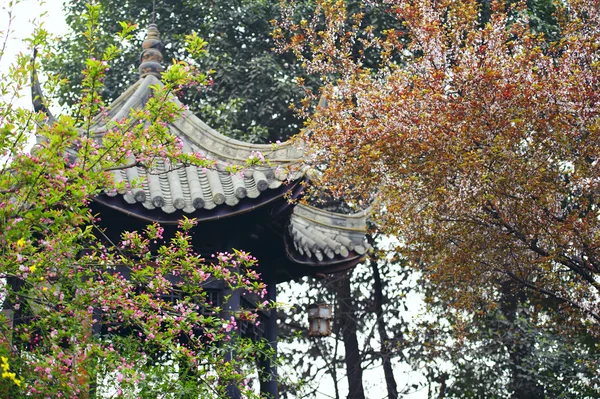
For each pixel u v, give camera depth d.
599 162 12.70
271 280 11.62
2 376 6.85
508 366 18.44
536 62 13.45
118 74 21.97
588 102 12.60
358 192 13.98
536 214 12.80
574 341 17.91
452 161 12.62
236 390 9.75
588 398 17.42
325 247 12.02
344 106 13.65
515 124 12.59
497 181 12.54
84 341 7.86
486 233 13.39
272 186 10.16
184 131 11.21
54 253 7.77
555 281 14.10
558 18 14.60
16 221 7.46
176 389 8.22
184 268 8.52
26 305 8.01
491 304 14.78
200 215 10.06
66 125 7.56
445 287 15.81
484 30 13.38
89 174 7.71
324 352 20.39
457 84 12.96
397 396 19.69
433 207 13.38
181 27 22.42
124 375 7.83
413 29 13.97
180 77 8.12
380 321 20.16
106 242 10.02
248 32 21.78
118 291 8.12
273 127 21.34
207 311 10.28
